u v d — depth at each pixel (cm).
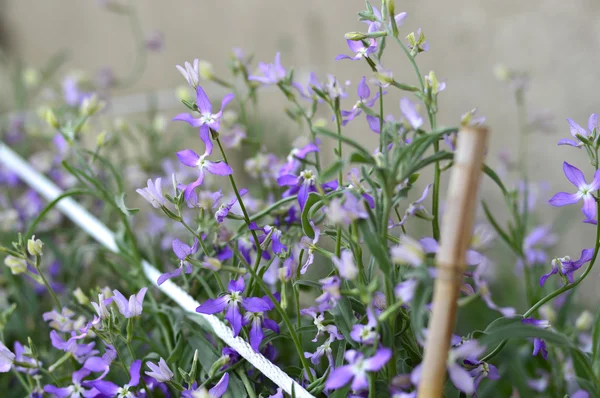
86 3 107
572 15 67
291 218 44
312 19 84
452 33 75
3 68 110
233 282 40
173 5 98
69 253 58
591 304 62
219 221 40
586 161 68
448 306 33
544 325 39
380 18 39
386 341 36
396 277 37
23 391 50
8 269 53
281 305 40
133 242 48
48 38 114
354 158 34
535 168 72
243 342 40
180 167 61
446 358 33
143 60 102
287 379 39
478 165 32
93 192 47
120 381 44
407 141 41
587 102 68
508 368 49
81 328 44
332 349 42
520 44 71
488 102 74
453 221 33
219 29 94
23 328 51
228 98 39
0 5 119
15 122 76
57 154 67
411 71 77
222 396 40
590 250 39
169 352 45
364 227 35
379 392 37
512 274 61
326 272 56
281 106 84
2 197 66
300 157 42
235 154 76
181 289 45
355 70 80
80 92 72
